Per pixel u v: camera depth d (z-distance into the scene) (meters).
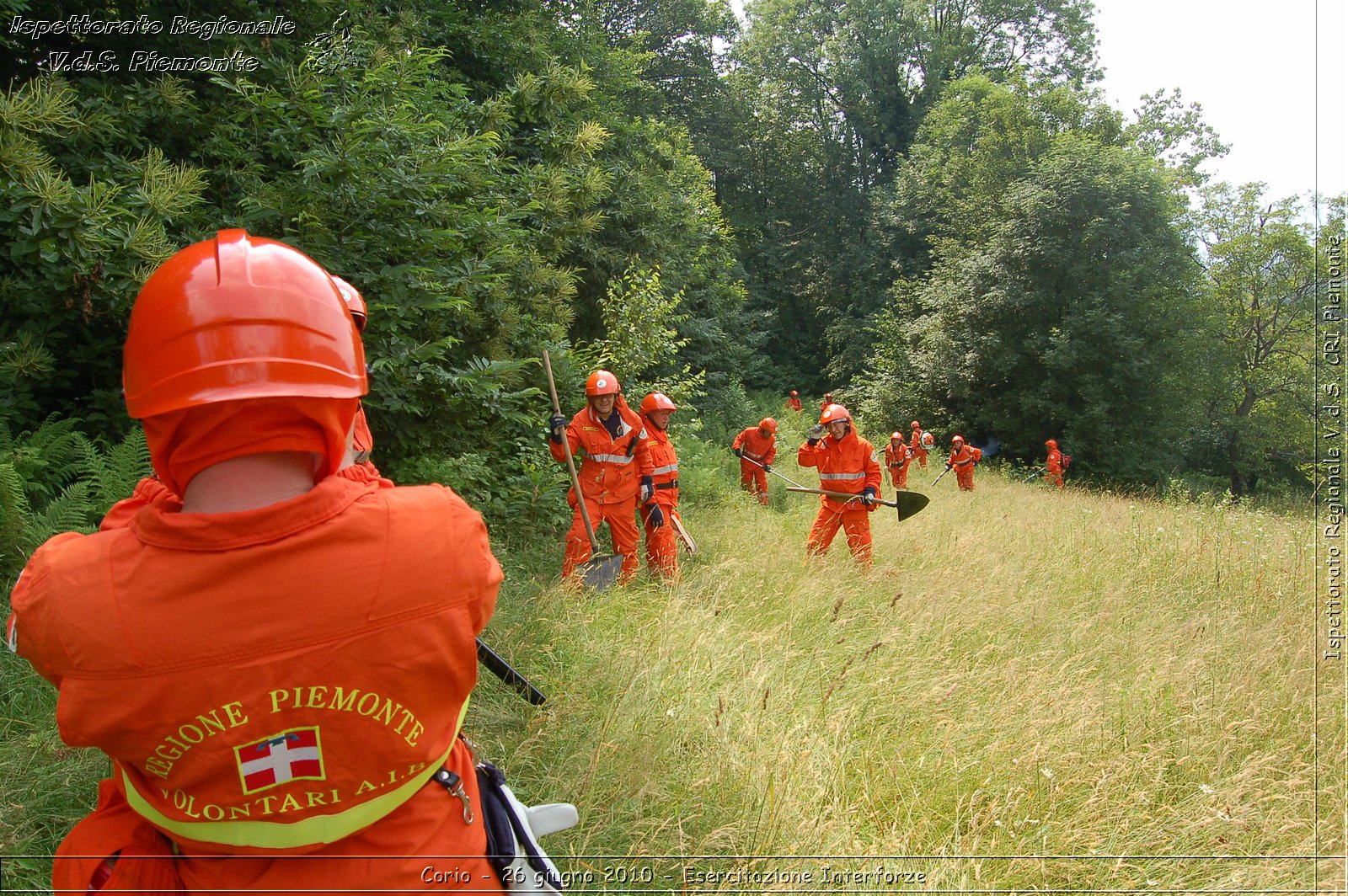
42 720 3.22
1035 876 2.89
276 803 1.17
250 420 1.16
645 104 23.55
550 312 9.20
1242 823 3.11
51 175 4.84
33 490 4.58
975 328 25.48
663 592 5.66
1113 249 23.70
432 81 8.31
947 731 3.70
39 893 2.39
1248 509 12.30
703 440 15.39
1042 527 9.10
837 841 2.99
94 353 5.41
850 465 7.45
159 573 1.11
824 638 4.95
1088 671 4.42
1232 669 4.50
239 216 6.26
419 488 1.30
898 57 36.78
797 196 37.28
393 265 6.43
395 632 1.17
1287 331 26.31
